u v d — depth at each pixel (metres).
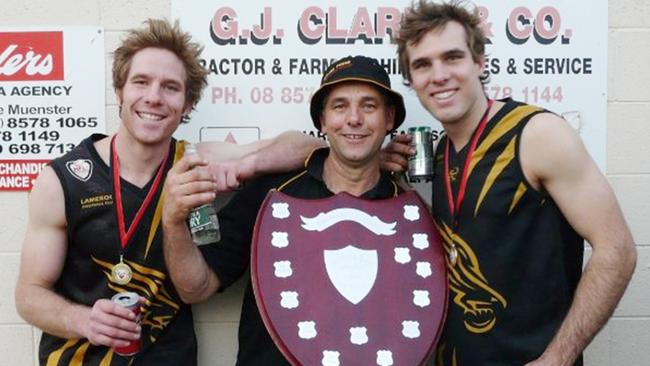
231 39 2.40
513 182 1.85
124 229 2.04
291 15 2.40
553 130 1.82
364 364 1.88
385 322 1.93
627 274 1.81
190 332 2.24
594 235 1.82
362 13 2.40
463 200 1.92
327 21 2.40
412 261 2.00
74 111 2.39
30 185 2.40
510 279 1.87
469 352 1.91
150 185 2.08
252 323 2.11
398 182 2.23
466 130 1.95
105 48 2.39
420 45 1.91
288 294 1.96
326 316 1.93
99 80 2.39
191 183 1.86
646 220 2.44
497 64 2.41
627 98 2.43
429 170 2.05
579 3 2.40
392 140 2.18
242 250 2.18
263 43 2.40
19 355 2.42
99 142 2.13
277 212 2.05
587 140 2.43
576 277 1.97
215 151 2.21
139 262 2.06
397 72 2.41
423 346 1.91
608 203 1.81
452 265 1.96
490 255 1.88
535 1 2.40
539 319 1.87
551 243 1.86
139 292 2.08
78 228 2.04
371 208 2.07
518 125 1.87
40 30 2.38
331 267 1.99
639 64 2.42
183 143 2.18
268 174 2.20
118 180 2.05
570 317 1.82
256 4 2.39
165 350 2.15
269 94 2.41
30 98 2.39
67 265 2.08
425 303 1.95
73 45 2.38
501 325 1.88
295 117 2.42
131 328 1.86
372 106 2.02
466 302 1.92
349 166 2.09
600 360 2.45
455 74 1.89
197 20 2.39
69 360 2.07
